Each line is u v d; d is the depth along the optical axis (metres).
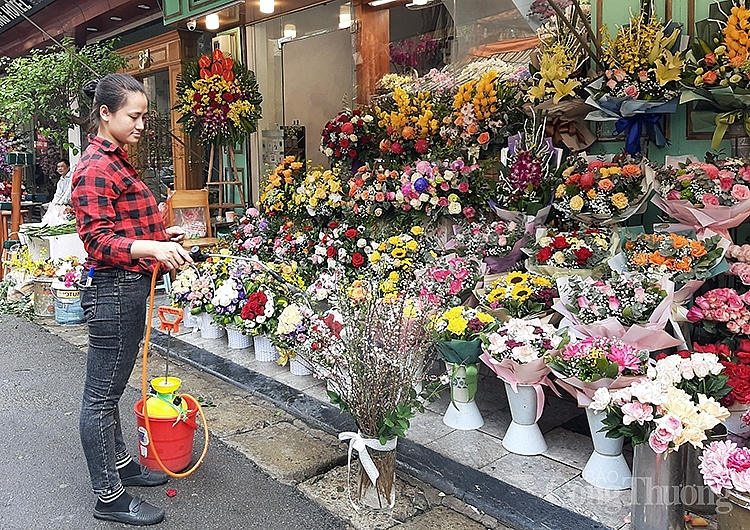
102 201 2.35
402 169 4.41
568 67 3.53
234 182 6.54
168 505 2.65
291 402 3.62
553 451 2.97
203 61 5.89
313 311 3.62
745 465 2.06
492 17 4.39
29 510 2.62
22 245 6.79
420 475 2.81
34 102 6.43
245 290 4.36
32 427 3.42
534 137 3.70
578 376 2.58
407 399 2.55
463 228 3.96
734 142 3.28
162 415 2.77
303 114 6.18
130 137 2.45
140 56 7.52
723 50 2.99
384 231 4.36
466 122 4.11
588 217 3.29
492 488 2.66
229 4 4.25
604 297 2.77
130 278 2.44
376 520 2.52
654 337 2.65
